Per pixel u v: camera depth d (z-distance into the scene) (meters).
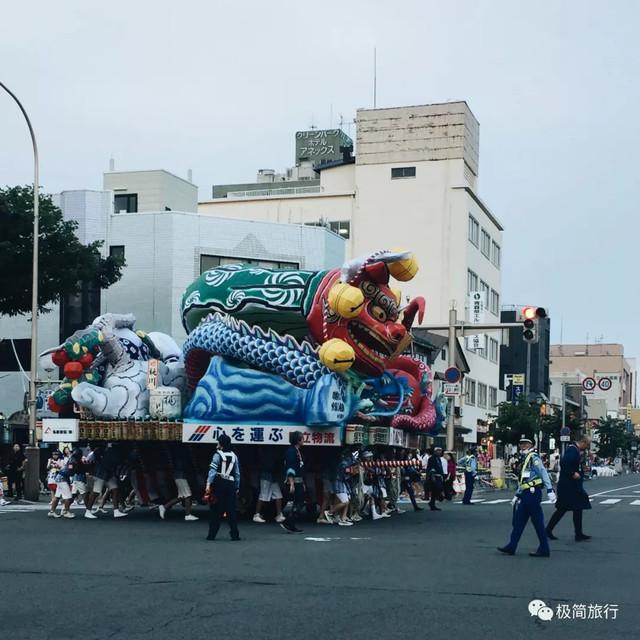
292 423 20.50
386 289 20.86
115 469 22.44
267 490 20.95
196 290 22.62
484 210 76.81
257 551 15.41
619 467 112.81
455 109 69.81
